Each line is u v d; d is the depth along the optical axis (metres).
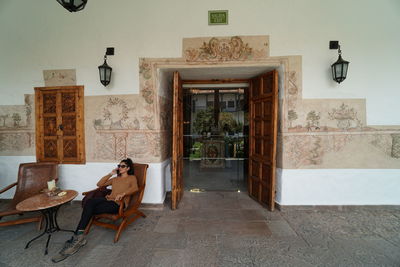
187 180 5.09
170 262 2.11
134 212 2.85
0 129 3.75
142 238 2.56
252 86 4.07
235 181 4.99
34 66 3.62
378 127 3.32
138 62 3.41
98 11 3.45
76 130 3.56
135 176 3.04
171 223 2.95
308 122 3.32
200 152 5.68
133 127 3.46
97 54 3.47
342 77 3.08
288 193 3.36
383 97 3.30
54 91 3.61
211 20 3.33
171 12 3.36
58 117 3.61
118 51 3.43
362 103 3.32
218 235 2.62
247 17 3.30
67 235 2.66
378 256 2.20
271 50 3.30
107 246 2.39
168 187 4.17
